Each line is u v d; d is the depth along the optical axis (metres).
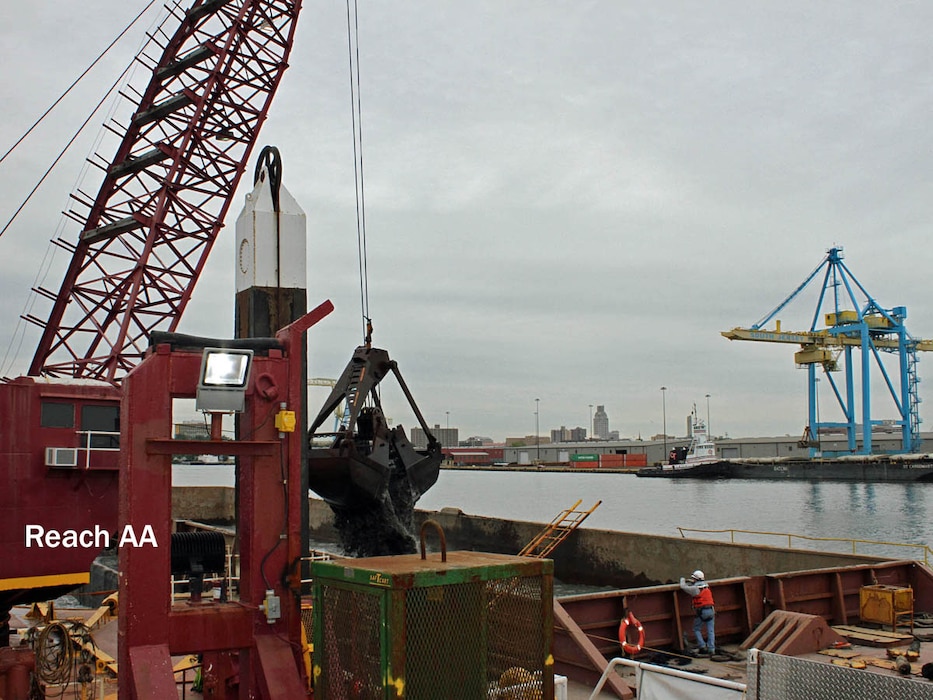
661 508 83.38
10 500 15.80
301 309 10.27
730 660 15.20
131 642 6.60
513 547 40.88
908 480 117.25
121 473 6.76
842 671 5.54
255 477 7.14
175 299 38.50
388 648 5.64
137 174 40.09
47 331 38.38
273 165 10.40
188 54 40.16
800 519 68.56
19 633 16.06
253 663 7.02
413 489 12.23
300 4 41.31
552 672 6.37
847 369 128.25
